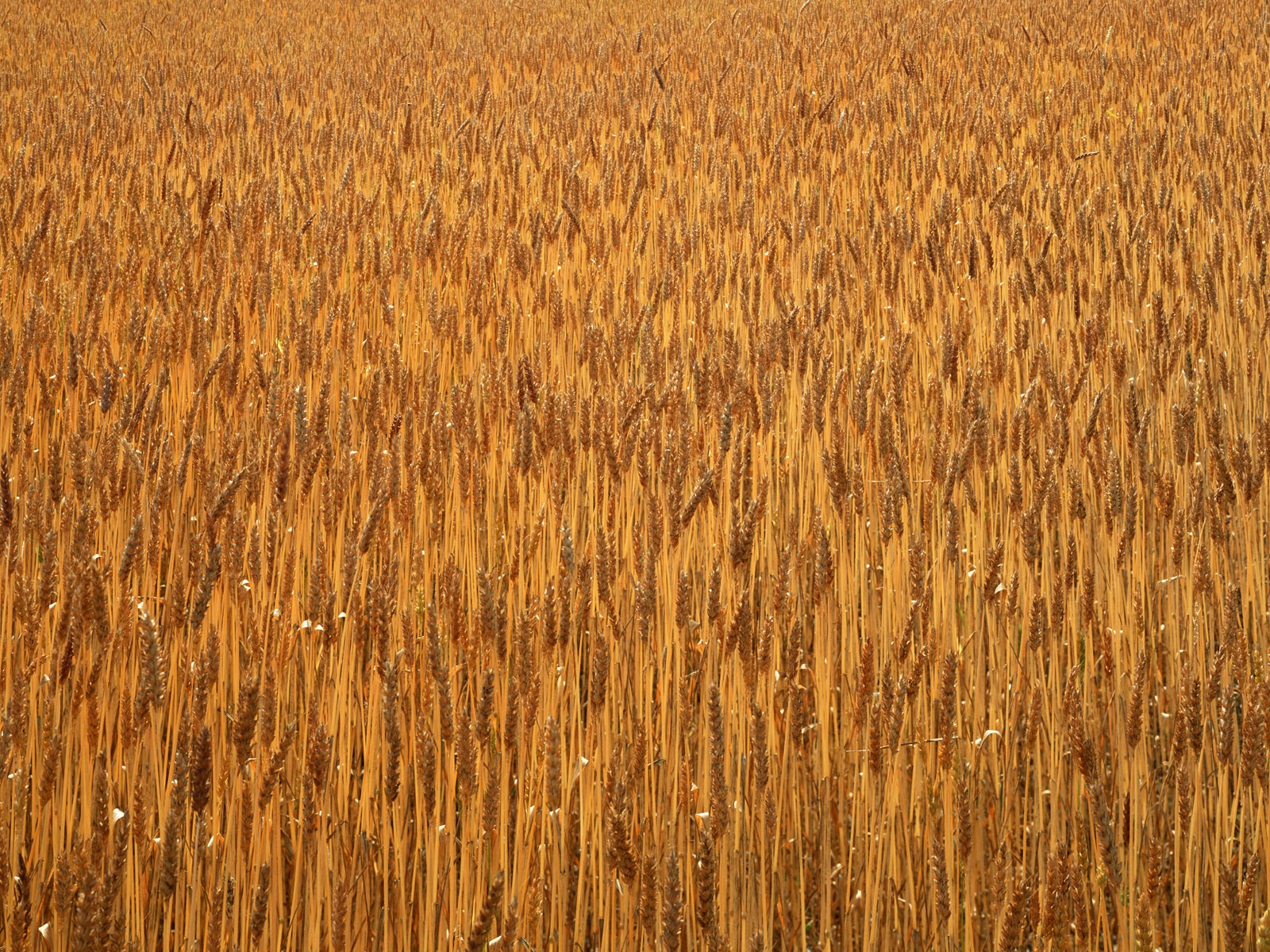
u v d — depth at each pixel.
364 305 7.05
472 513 4.18
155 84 16.56
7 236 8.05
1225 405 5.21
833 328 6.37
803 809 3.10
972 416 4.75
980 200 8.97
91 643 2.95
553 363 6.18
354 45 22.31
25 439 4.84
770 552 3.97
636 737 2.96
